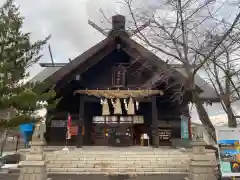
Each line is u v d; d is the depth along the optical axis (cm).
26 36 1625
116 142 2003
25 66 1636
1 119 1272
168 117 2161
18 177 1152
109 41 1855
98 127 2198
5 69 1348
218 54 799
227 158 851
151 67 1684
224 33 793
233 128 863
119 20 1313
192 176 1056
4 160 1442
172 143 1991
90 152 1549
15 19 1574
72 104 2166
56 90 1902
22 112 1382
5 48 1478
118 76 2016
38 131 1123
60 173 1310
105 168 1354
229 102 830
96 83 2138
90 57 1894
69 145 2102
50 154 1502
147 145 2053
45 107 1508
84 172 1327
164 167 1373
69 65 1866
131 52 1825
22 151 1489
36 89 1491
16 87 1383
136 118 2195
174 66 1239
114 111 2047
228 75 801
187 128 1914
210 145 1352
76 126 2127
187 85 955
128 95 1977
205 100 1791
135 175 1264
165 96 2169
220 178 970
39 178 1034
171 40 851
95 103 2250
